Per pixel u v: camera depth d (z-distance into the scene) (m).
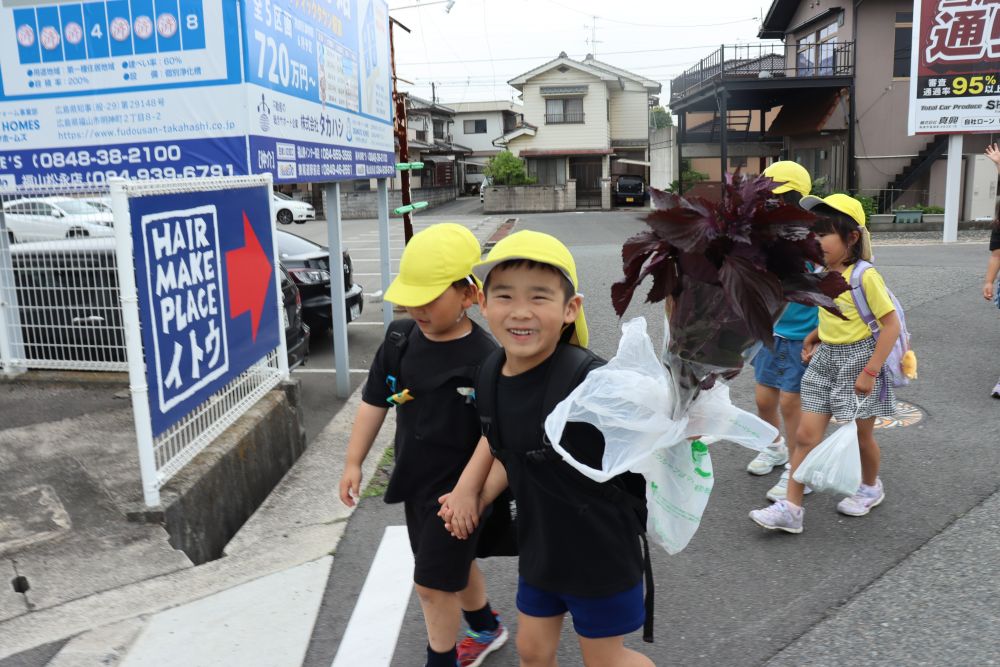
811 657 2.64
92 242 5.39
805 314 3.85
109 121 4.67
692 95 22.00
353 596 3.11
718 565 3.30
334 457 4.82
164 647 2.75
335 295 6.04
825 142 21.08
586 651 1.99
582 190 35.81
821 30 21.50
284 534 3.71
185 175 4.64
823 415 3.47
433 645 2.38
